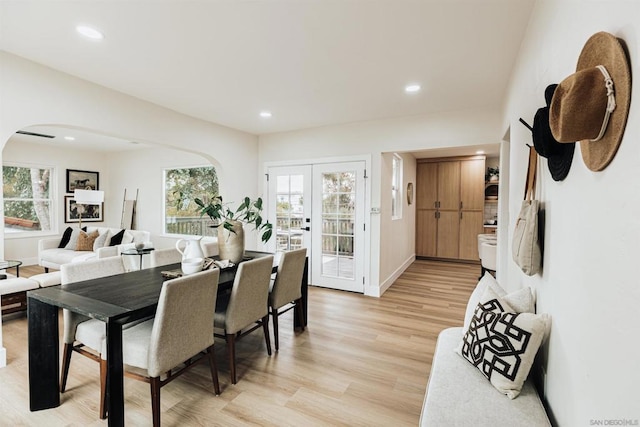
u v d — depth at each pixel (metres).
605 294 0.89
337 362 2.54
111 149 6.98
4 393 2.09
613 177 0.84
